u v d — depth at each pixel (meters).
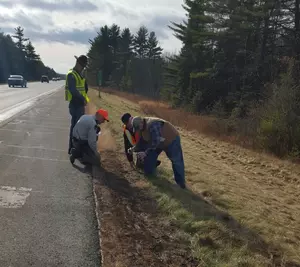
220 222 4.85
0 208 4.64
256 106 19.86
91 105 22.12
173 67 47.50
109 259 3.71
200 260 3.87
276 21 29.42
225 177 8.84
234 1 30.66
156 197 5.69
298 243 4.99
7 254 3.56
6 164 6.76
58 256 3.64
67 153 8.27
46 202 5.04
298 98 15.83
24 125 12.07
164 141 6.66
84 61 8.04
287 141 14.74
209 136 18.30
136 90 82.56
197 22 38.56
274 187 9.34
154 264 3.71
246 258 3.96
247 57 32.16
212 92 33.50
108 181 6.36
